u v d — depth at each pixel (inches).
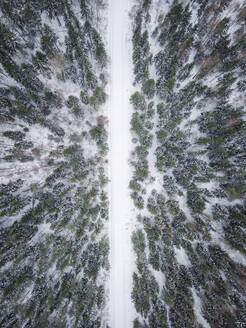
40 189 986.7
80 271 920.3
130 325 986.7
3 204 893.2
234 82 1008.9
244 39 946.7
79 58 906.7
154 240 937.5
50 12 978.7
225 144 965.8
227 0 986.1
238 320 848.3
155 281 935.0
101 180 1013.2
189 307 866.1
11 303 847.1
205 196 1003.3
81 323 856.9
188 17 956.0
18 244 856.3
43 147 1026.1
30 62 976.9
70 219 924.6
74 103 975.6
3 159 988.6
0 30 822.5
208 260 920.3
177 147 955.3
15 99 935.0
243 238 914.1
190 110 1015.6
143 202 1017.5
